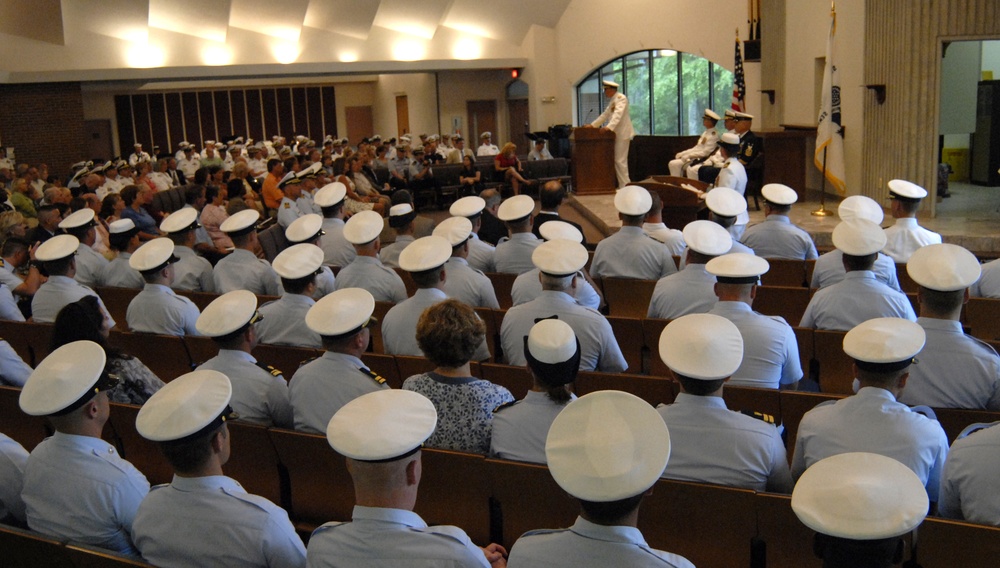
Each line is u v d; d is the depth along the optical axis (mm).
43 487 2580
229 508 2254
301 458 3172
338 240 7289
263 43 20234
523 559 1843
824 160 10273
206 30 19500
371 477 1984
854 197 6289
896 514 1631
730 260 3686
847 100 11398
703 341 2686
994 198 11273
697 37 16953
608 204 12719
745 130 11078
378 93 26797
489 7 20062
